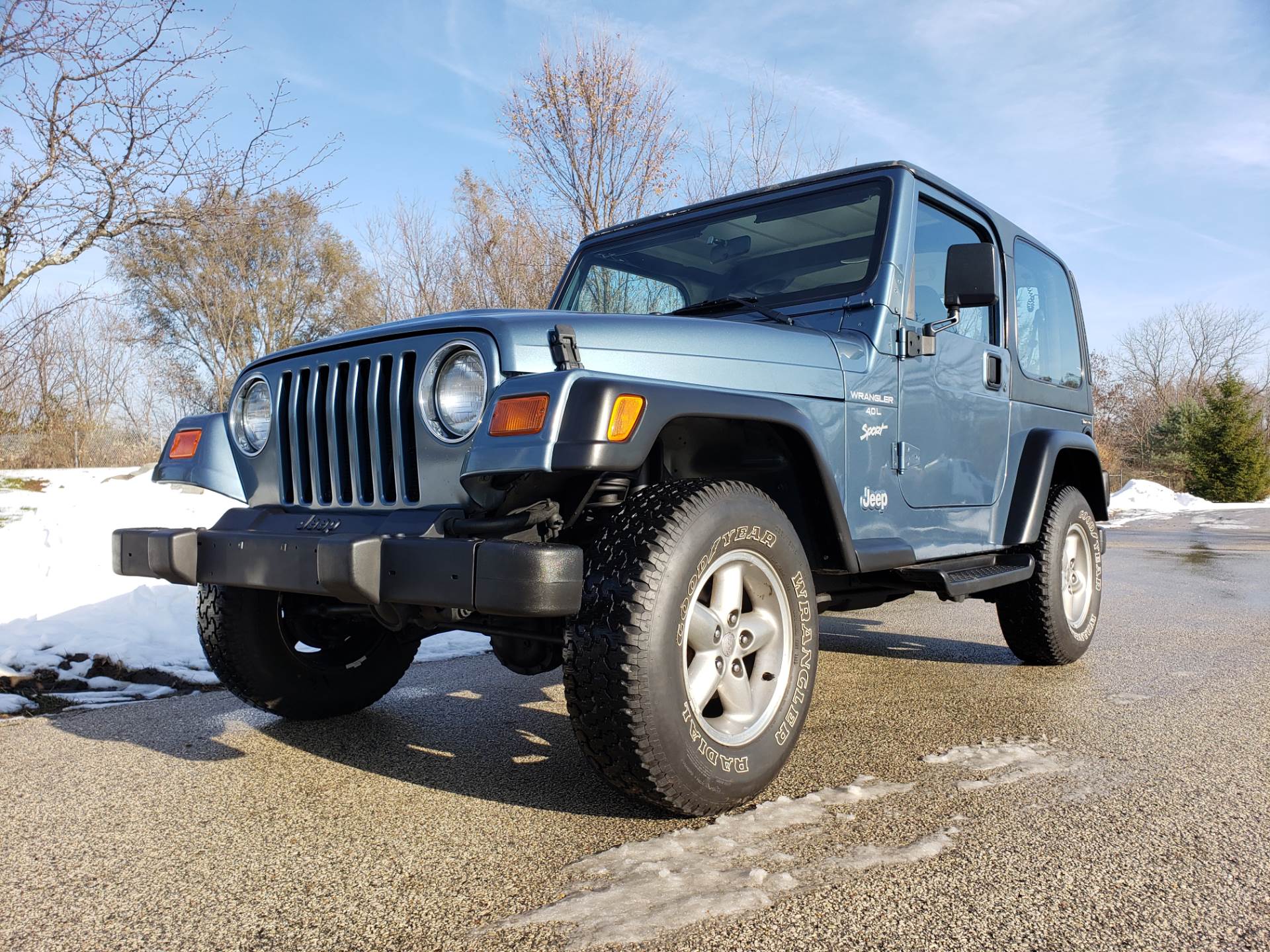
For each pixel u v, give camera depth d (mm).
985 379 3619
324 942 1588
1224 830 2049
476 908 1704
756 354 2521
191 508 7484
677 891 1747
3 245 7309
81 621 4434
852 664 4125
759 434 2527
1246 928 1593
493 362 2137
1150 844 1968
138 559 2580
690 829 2078
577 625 2045
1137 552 10273
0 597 4922
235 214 8180
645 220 3775
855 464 2820
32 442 17688
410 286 17047
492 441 2010
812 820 2125
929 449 3227
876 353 2943
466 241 15953
